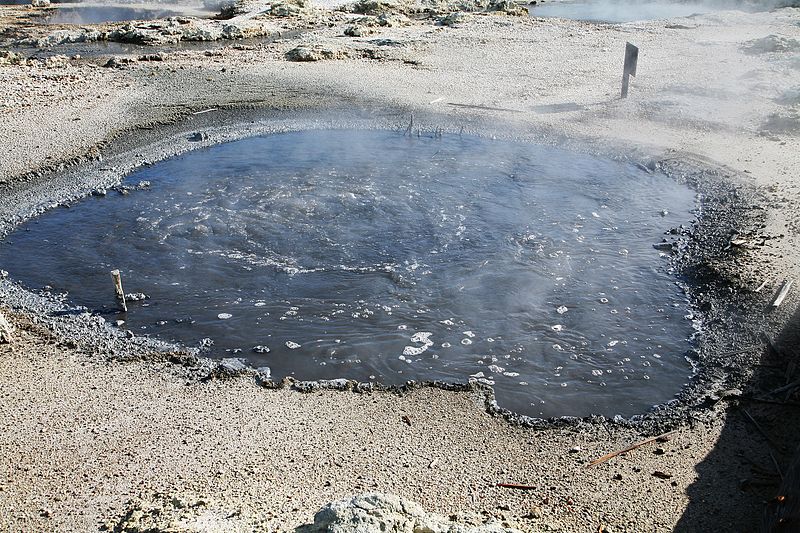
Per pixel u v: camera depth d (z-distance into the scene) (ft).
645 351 42.86
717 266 50.70
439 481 32.68
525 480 32.89
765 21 131.95
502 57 111.04
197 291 49.85
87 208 62.59
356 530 22.84
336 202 62.18
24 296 49.44
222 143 77.46
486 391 39.40
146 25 139.85
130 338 44.70
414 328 45.27
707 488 32.04
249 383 40.14
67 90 93.91
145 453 34.32
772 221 56.65
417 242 55.62
